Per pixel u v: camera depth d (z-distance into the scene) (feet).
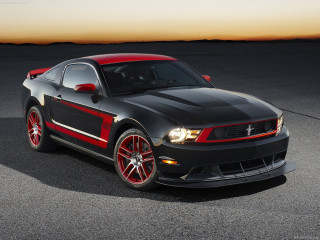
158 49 143.43
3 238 11.05
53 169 17.16
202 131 13.01
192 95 15.21
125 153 15.03
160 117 13.56
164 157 13.33
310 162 17.34
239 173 13.67
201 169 13.39
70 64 18.54
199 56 98.17
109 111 15.15
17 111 30.76
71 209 12.95
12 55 108.37
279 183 14.84
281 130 14.74
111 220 12.08
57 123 18.29
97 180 15.70
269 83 45.96
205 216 12.23
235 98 15.19
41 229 11.57
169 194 14.08
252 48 152.05
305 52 117.70
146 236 11.02
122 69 16.84
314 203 13.03
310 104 32.12
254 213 12.35
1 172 16.84
